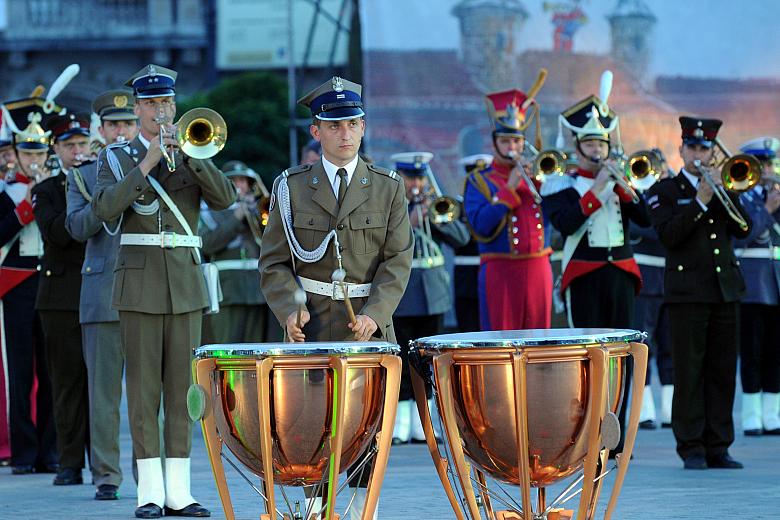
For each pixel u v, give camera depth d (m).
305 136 53.94
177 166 12.73
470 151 33.22
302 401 8.82
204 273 12.94
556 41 31.58
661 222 15.80
